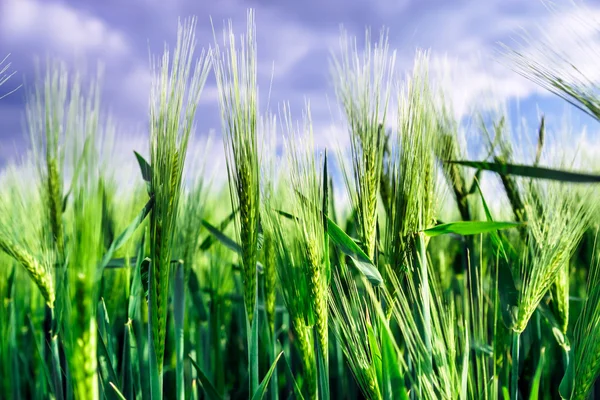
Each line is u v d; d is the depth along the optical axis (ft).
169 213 1.31
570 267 1.95
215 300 1.98
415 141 1.44
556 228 1.51
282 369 2.03
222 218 2.38
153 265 1.30
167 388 1.95
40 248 1.44
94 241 1.20
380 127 1.45
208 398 1.54
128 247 1.78
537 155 1.64
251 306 1.44
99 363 1.46
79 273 1.19
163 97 1.31
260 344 1.83
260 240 1.59
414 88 1.44
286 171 1.44
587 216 1.52
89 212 1.20
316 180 1.41
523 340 1.89
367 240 1.44
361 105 1.44
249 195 1.41
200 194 1.82
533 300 1.47
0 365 1.87
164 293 1.30
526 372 1.81
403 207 1.45
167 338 1.96
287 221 1.49
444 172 1.72
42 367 1.79
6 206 1.48
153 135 1.32
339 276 1.54
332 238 1.44
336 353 1.96
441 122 1.74
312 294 1.41
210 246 2.06
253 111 1.40
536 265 1.50
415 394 1.50
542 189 1.63
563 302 1.57
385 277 1.46
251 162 1.41
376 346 1.38
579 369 1.42
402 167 1.44
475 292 1.71
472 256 1.77
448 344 1.41
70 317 1.20
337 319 1.48
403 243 1.45
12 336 1.88
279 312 2.19
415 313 1.52
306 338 1.43
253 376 1.43
